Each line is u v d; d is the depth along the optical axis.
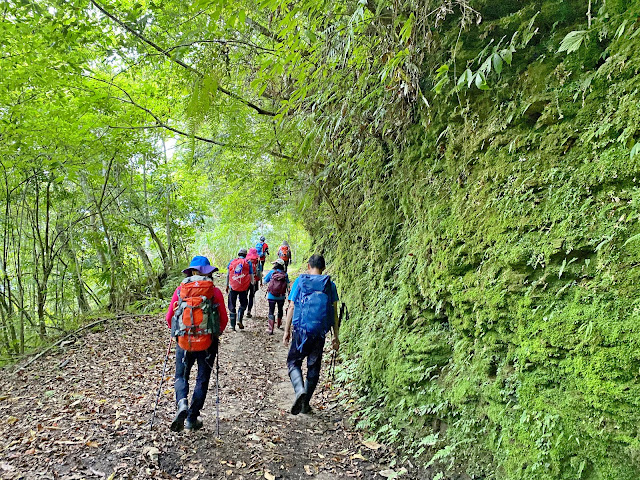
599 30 2.79
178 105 9.61
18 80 6.38
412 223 5.12
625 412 2.06
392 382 4.18
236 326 8.96
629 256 2.27
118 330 8.44
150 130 9.66
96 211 10.62
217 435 4.02
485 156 3.58
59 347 7.21
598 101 2.73
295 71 4.29
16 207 8.88
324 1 3.55
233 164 8.43
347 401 4.79
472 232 3.49
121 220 10.88
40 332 8.48
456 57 3.91
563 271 2.63
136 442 3.75
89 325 8.56
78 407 4.56
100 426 4.07
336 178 7.77
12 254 9.55
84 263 10.79
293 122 4.88
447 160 4.15
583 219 2.58
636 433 2.01
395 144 5.45
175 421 3.75
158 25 6.12
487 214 3.37
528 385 2.67
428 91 4.44
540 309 2.69
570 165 2.79
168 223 13.66
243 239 24.94
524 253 2.90
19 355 7.36
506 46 3.41
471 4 3.90
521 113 3.24
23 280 9.84
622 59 2.59
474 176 3.67
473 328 3.38
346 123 5.66
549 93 3.08
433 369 3.72
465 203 3.69
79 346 7.22
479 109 3.74
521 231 3.00
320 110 4.88
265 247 14.48
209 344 3.97
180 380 4.00
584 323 2.37
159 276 13.09
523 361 2.74
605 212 2.46
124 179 11.41
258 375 6.03
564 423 2.35
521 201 3.06
